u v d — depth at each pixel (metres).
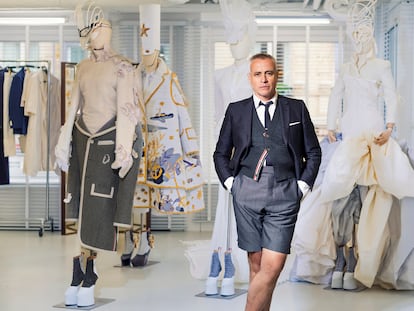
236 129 4.13
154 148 6.29
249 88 5.55
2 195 9.59
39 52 9.62
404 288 5.75
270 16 9.16
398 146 5.65
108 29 5.20
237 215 4.14
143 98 6.33
